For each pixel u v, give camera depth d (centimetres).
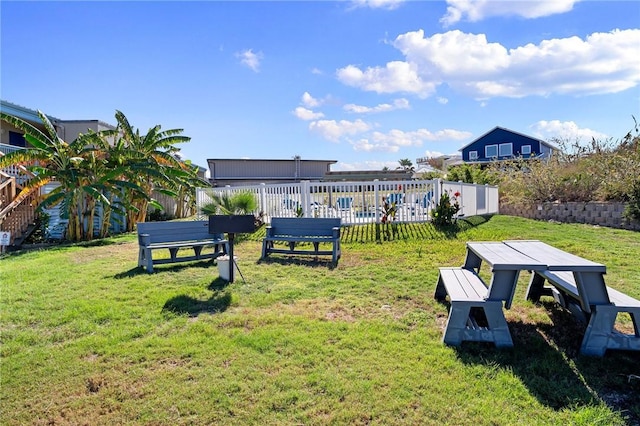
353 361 287
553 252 351
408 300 436
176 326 369
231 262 528
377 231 907
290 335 338
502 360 285
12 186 1085
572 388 247
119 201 1259
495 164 1806
